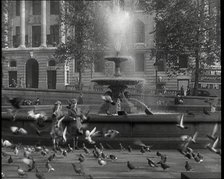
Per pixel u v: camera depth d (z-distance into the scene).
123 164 9.31
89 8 48.50
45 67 68.19
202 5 36.78
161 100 33.31
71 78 65.50
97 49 48.44
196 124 12.27
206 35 38.03
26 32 73.50
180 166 9.08
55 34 70.62
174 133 12.26
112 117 12.48
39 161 9.85
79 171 7.96
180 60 41.00
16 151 10.48
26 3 73.31
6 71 70.00
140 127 12.35
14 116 13.26
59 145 12.38
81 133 12.15
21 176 7.87
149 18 60.59
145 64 60.53
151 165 8.75
